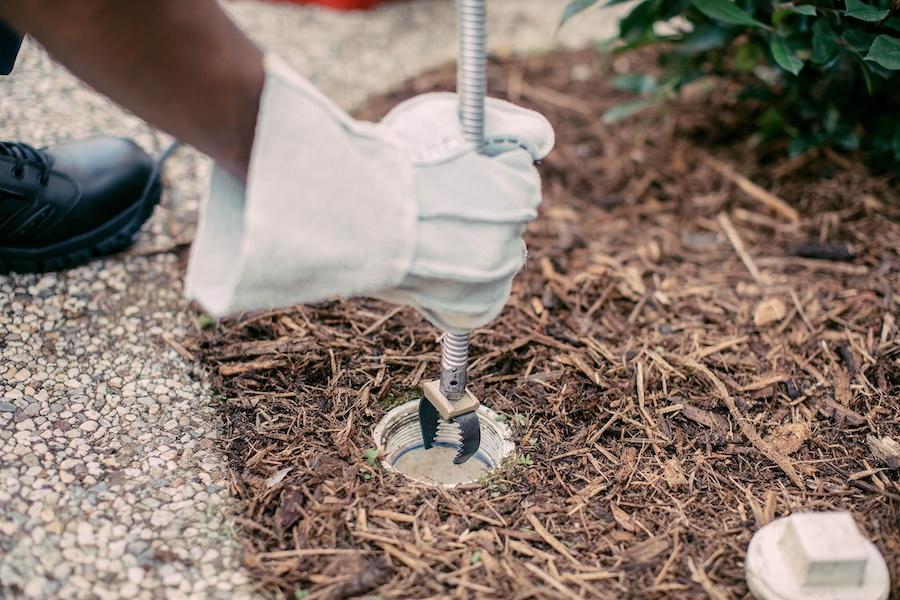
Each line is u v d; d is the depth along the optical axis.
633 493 0.96
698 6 1.14
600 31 1.80
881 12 1.04
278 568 0.89
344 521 0.92
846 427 1.03
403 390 1.06
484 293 0.83
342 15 1.81
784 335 1.13
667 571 0.90
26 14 0.70
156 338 1.10
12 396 1.02
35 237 1.12
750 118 1.49
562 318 1.15
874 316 1.14
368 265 0.78
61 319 1.11
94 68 0.73
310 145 0.76
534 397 1.05
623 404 1.05
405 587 0.88
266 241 0.75
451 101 0.85
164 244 1.22
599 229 1.31
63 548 0.89
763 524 0.93
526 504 0.95
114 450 0.98
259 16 1.76
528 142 0.84
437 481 1.02
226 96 0.75
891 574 0.89
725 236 1.29
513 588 0.88
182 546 0.91
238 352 1.08
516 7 1.89
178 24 0.72
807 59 1.24
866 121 1.31
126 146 1.19
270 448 0.99
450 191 0.80
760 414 1.04
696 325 1.15
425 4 1.89
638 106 1.41
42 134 1.34
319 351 1.09
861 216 1.29
